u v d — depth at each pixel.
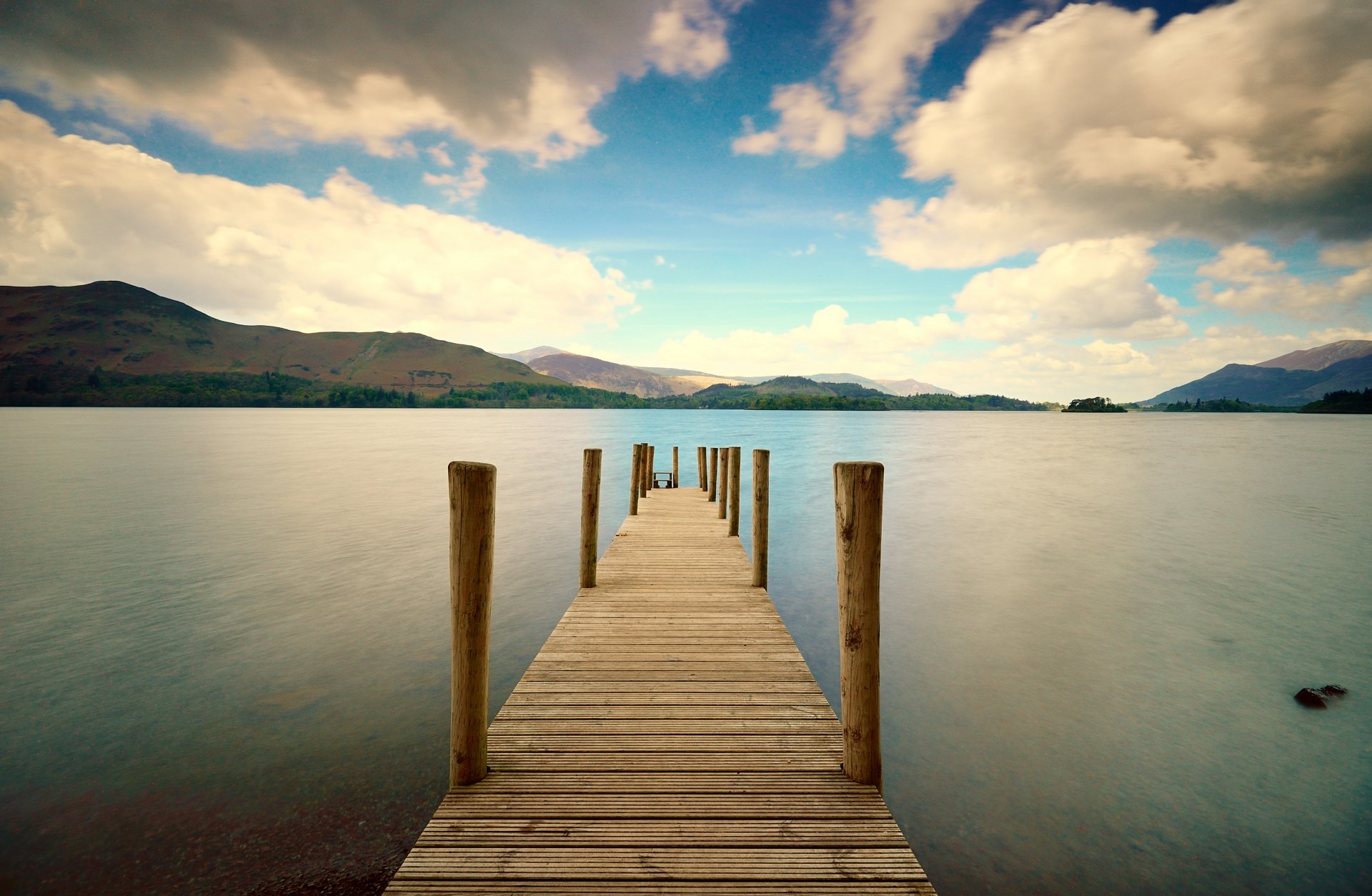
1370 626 9.71
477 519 2.85
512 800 2.83
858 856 2.51
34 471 31.30
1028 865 4.50
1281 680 7.73
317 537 15.62
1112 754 5.99
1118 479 29.84
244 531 16.41
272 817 4.71
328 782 5.18
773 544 15.70
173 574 12.16
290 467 34.09
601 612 5.82
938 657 8.40
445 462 36.81
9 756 5.59
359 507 20.47
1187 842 4.76
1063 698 7.18
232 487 25.41
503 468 33.91
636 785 2.96
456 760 2.95
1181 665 8.12
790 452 46.75
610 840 2.57
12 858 4.27
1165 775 5.65
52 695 6.83
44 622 9.32
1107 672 7.91
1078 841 4.76
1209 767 5.78
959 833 4.85
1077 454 46.72
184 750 5.66
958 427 104.06
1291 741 6.27
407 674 7.41
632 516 11.97
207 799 4.93
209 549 14.25
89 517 18.42
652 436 69.12
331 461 37.62
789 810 2.79
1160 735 6.36
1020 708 6.94
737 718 3.70
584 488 6.64
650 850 2.52
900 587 11.84
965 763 5.83
